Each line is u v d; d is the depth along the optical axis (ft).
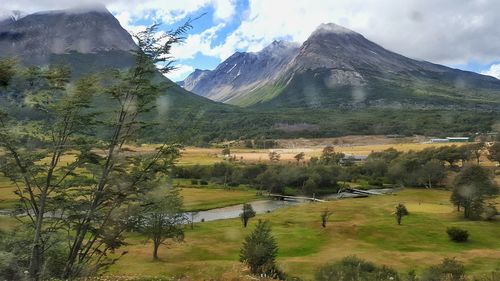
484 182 329.31
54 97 55.62
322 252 219.20
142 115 58.13
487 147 650.43
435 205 399.03
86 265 57.82
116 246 57.72
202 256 207.72
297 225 304.50
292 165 574.97
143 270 161.27
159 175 61.11
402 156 619.26
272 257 121.90
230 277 96.48
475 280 125.70
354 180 606.96
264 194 493.77
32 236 57.41
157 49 55.62
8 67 52.90
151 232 192.95
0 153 52.90
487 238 258.78
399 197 462.19
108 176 55.88
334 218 336.08
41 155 53.42
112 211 56.49
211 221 322.96
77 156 56.90
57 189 56.54
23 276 51.80
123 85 55.52
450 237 254.47
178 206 201.67
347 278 116.47
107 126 56.95
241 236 257.14
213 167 554.05
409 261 194.39
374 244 244.63
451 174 568.00
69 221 55.21
